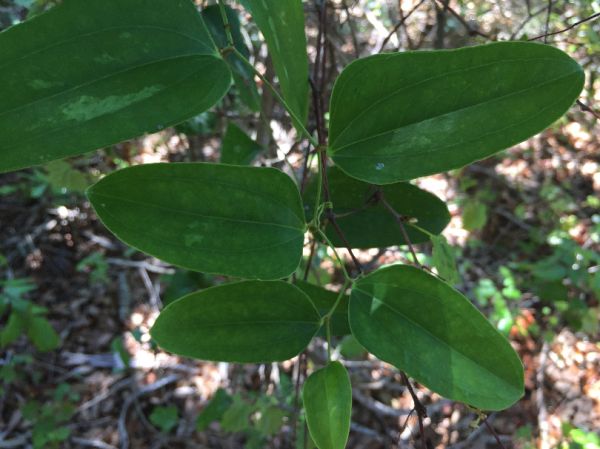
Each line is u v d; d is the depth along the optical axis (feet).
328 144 0.65
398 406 2.88
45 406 2.82
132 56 0.56
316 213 0.68
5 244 3.45
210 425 2.98
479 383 0.59
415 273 0.64
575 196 3.67
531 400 2.97
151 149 2.25
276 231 0.61
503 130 0.59
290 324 0.66
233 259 0.58
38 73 0.52
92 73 0.54
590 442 2.29
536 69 0.58
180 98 0.58
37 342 2.25
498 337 0.59
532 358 3.10
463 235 3.41
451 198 3.30
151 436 2.95
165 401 3.08
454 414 2.81
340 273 2.59
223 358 0.63
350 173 0.64
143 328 3.00
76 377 3.11
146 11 0.58
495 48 0.58
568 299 2.35
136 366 3.17
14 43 0.52
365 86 0.62
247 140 1.13
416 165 0.62
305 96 0.78
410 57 0.60
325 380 0.63
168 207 0.56
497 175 3.67
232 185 0.59
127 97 0.56
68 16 0.54
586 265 2.56
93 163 2.12
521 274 3.32
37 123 0.52
